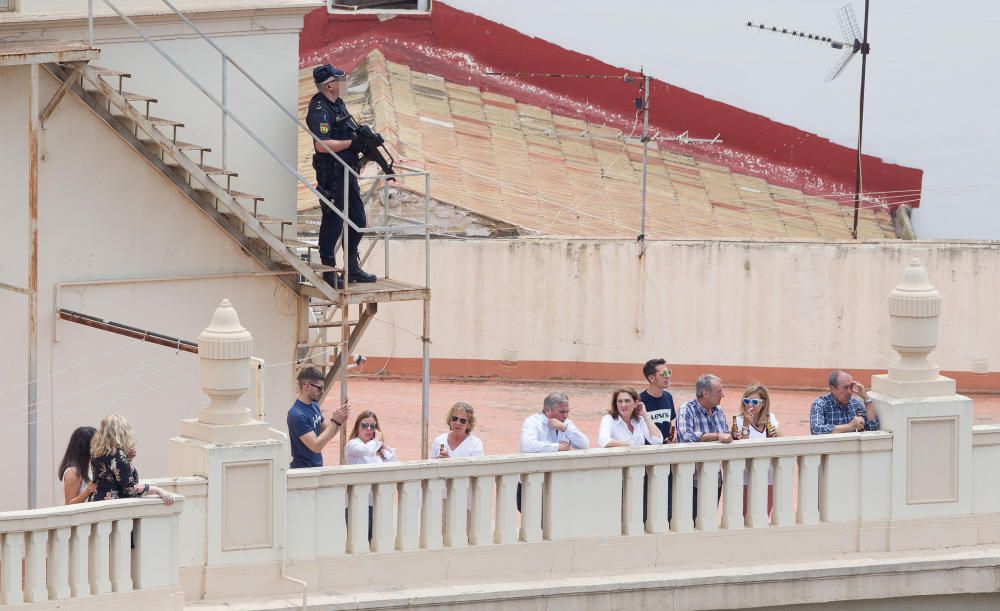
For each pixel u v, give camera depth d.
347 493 51.59
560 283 100.50
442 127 117.81
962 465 57.81
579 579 53.38
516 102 129.12
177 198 66.88
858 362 100.69
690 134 130.25
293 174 70.12
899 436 57.19
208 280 67.88
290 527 50.72
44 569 45.97
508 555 53.28
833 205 127.62
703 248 100.50
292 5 69.44
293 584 50.50
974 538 58.16
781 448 56.06
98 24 65.50
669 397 58.56
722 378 101.06
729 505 55.91
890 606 56.31
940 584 56.56
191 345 67.00
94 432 50.19
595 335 100.88
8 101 62.34
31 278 61.31
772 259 100.50
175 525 47.81
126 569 47.09
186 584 49.22
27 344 63.16
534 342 100.75
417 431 85.81
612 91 129.88
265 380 69.38
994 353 100.06
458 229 102.00
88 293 65.12
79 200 64.50
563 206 109.31
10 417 64.00
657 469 54.78
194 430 50.12
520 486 54.06
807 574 55.16
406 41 130.38
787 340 100.81
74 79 62.31
